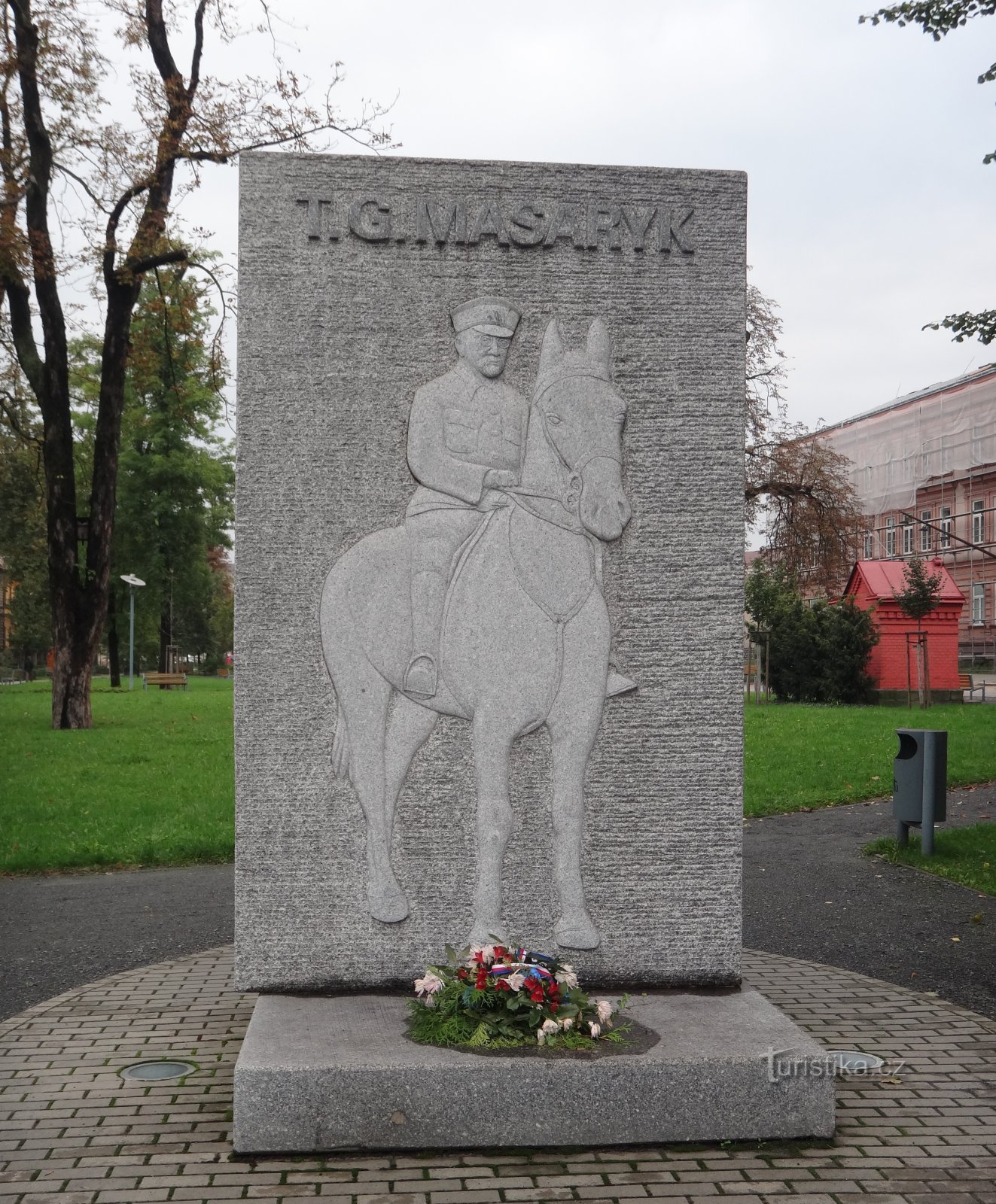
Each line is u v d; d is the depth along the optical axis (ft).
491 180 16.57
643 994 16.31
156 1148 13.16
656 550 16.76
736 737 16.80
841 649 88.48
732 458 16.83
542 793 16.58
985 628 129.18
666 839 16.69
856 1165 12.85
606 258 16.72
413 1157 13.00
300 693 16.19
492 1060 13.34
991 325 38.65
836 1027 17.57
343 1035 14.20
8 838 33.68
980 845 32.30
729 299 16.84
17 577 130.72
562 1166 12.78
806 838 35.12
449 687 16.39
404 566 16.34
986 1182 12.43
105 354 64.44
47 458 64.80
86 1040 16.97
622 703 16.69
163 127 56.95
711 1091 13.43
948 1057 16.28
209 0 57.62
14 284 63.46
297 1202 11.82
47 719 72.54
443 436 16.44
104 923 25.02
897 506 128.67
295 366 16.25
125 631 161.17
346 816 16.22
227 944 23.16
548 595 16.57
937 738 31.35
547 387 16.66
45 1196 11.98
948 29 37.58
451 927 16.38
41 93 60.18
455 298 16.51
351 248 16.33
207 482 129.18
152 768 47.32
